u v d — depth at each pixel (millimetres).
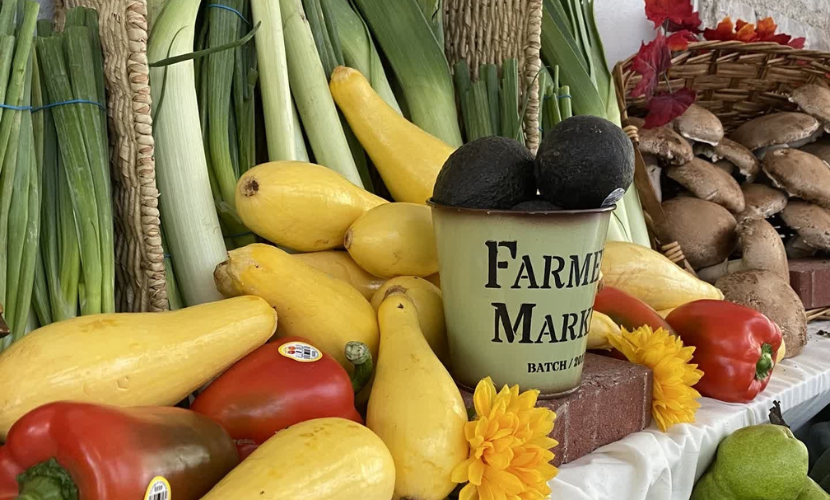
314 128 780
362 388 569
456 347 590
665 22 1491
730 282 1006
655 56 1251
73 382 432
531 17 919
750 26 1500
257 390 479
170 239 650
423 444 468
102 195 579
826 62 1447
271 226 642
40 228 581
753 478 712
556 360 573
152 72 656
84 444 357
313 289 570
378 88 861
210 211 660
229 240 730
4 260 524
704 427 709
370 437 428
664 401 680
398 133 760
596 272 571
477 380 580
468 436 486
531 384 573
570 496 544
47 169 586
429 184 741
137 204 593
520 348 563
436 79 884
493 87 929
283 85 747
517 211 526
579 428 603
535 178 549
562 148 519
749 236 1148
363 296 633
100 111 598
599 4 1535
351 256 665
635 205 1131
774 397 804
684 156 1251
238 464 426
